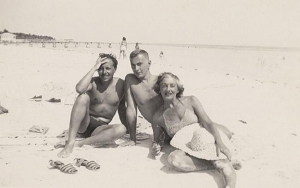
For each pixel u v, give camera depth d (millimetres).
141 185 1727
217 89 4879
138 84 2326
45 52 8820
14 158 2062
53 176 1807
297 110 3777
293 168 2033
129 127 2414
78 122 2240
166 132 2295
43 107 3539
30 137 2537
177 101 2137
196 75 6281
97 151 2240
